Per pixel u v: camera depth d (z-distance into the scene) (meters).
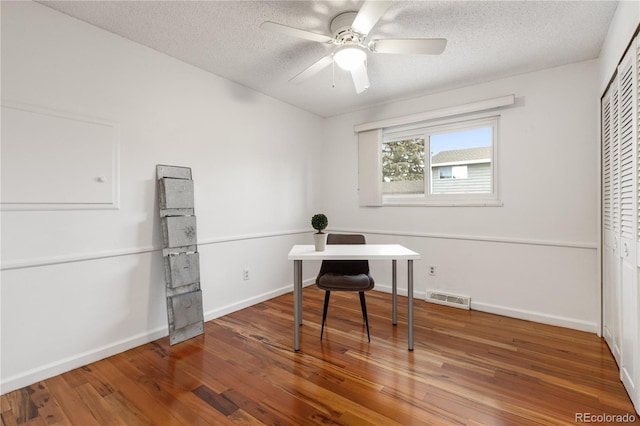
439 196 3.43
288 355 2.22
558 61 2.62
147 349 2.33
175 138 2.64
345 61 2.03
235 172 3.15
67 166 2.02
